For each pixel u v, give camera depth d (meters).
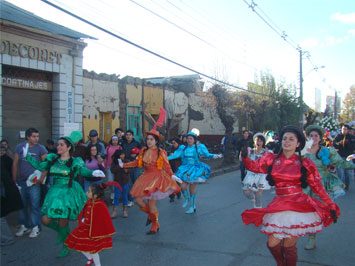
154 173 7.95
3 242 7.28
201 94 26.61
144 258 6.37
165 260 6.26
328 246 6.93
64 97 15.18
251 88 31.11
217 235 7.72
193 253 6.59
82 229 5.75
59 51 14.88
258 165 5.11
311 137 6.79
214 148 27.91
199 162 10.07
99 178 6.68
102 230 5.72
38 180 6.72
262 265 5.95
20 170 7.87
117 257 6.43
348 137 13.84
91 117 18.64
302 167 4.79
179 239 7.46
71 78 15.51
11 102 13.56
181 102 26.36
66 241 5.87
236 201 11.52
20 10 14.66
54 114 15.02
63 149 6.60
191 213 9.85
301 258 6.27
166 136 23.59
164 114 8.30
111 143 11.05
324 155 6.66
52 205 6.36
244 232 7.93
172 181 8.04
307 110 37.88
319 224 4.68
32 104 14.36
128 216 9.60
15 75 13.64
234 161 23.36
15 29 13.02
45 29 14.04
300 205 4.65
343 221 8.84
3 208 7.20
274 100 31.70
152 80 27.84
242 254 6.50
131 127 21.48
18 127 13.81
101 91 19.23
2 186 7.21
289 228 4.57
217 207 10.61
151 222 8.07
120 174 9.39
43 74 14.70
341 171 13.23
